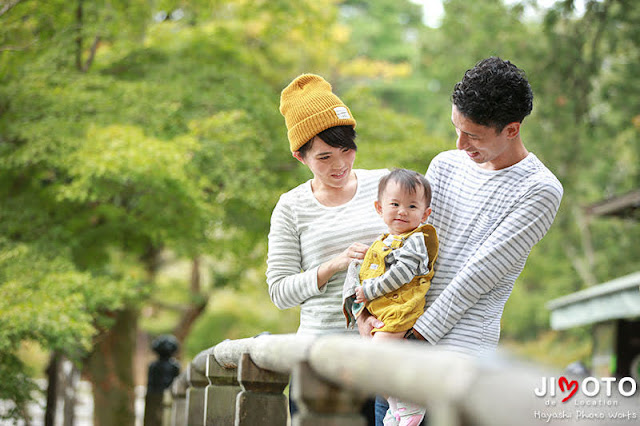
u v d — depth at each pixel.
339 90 14.70
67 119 7.93
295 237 2.57
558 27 14.04
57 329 6.14
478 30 14.88
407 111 23.45
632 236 16.55
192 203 8.15
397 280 2.26
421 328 2.25
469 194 2.40
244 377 1.81
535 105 13.93
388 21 24.06
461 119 2.21
